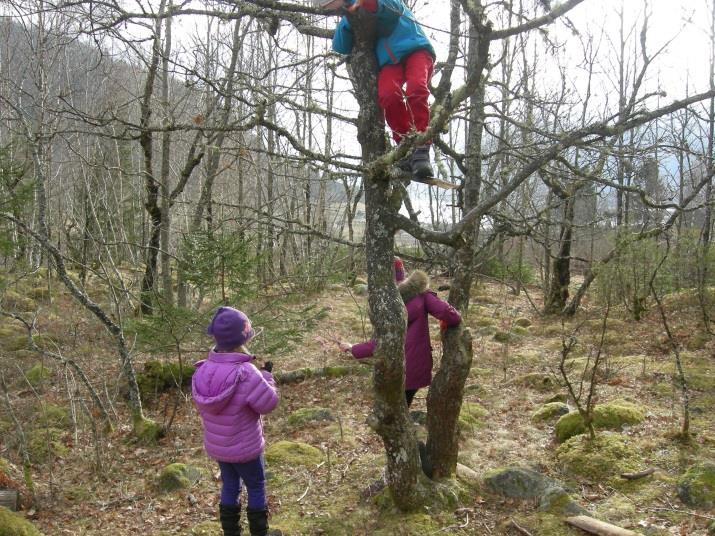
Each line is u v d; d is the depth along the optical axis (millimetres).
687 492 4262
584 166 5016
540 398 6848
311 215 15258
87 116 3592
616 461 4812
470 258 4793
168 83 9859
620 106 14414
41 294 11242
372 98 3492
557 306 12719
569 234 11414
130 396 6270
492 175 8633
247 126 3322
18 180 8117
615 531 3797
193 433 6332
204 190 9664
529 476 4465
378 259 3727
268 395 3742
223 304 6934
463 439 5617
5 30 12234
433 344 9719
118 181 12367
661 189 10227
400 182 3803
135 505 4809
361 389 7508
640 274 10742
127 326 6863
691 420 5629
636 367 7672
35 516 4625
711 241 10844
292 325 8125
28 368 7727
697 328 9109
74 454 5738
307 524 4246
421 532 3895
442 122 3098
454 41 4191
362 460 5273
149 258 9555
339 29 3496
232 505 3908
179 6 3332
